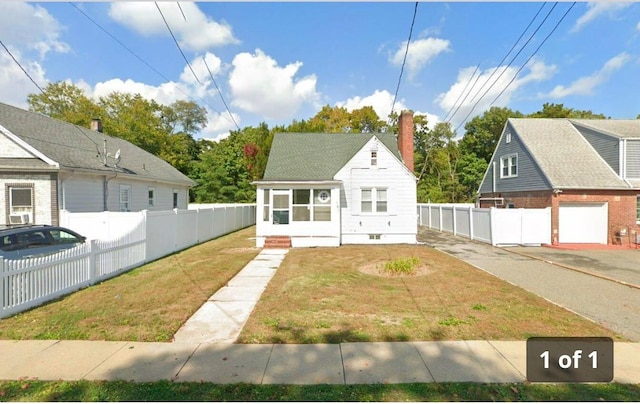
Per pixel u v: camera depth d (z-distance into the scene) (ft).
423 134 148.15
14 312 18.49
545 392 11.05
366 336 15.60
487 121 136.77
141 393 10.94
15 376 12.01
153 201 67.41
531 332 16.08
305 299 21.49
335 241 48.29
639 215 51.67
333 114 144.97
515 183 64.08
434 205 80.07
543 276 29.55
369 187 51.26
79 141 55.01
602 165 55.36
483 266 34.14
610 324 17.56
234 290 23.82
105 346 14.58
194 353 13.93
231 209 70.59
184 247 45.34
